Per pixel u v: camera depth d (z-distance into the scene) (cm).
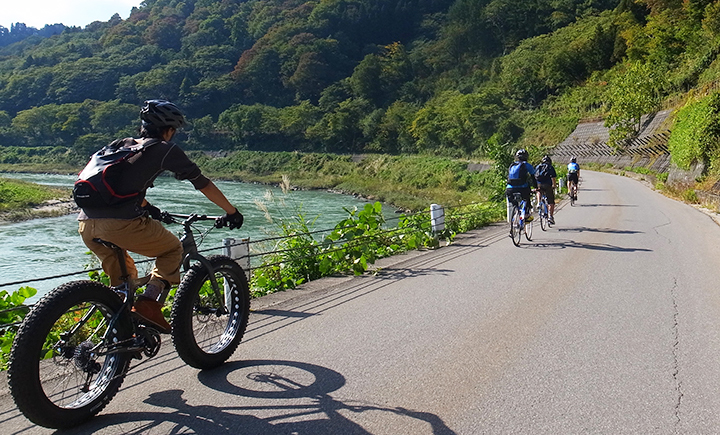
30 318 269
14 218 3300
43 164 10944
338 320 503
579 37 9475
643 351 412
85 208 301
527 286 636
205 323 393
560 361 390
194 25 18600
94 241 308
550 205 1210
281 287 694
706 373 369
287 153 10012
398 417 298
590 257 832
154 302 330
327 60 14712
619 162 5172
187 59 16138
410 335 452
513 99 9219
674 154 2914
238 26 17450
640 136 5072
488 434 281
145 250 322
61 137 12850
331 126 10756
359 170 8112
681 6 7312
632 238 1045
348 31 16850
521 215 968
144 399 325
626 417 302
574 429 287
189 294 351
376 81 12650
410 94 12231
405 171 6881
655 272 716
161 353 413
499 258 838
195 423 291
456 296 591
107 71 15300
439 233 1091
